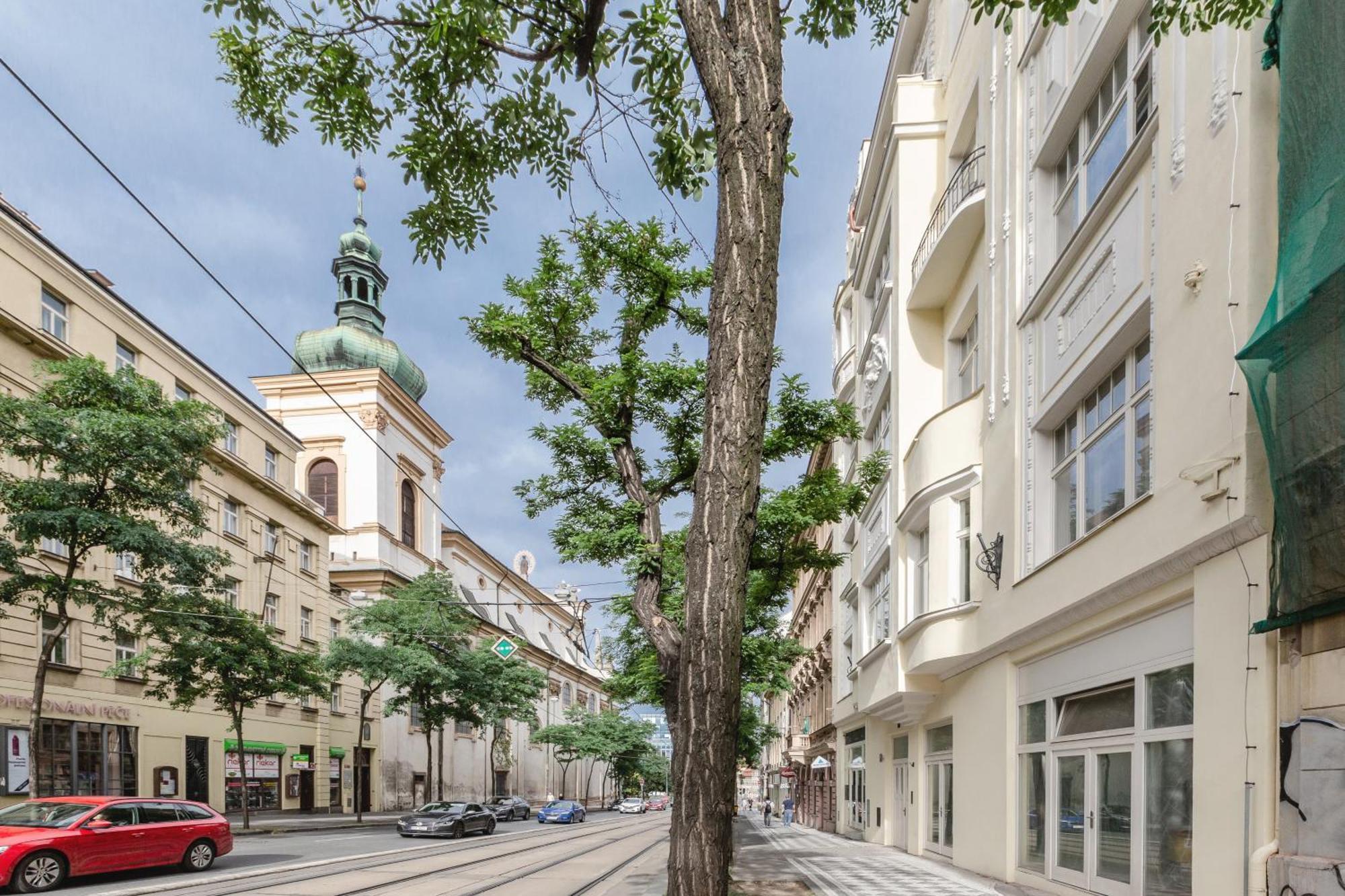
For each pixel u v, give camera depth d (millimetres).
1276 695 5895
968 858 13672
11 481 16922
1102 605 8945
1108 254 9047
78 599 17625
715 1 3271
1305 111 5488
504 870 15695
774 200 3119
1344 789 5090
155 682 26891
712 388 3055
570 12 4770
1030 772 11391
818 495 13719
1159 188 7766
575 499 12945
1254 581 6211
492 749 46625
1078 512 10086
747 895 11742
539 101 5457
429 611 35438
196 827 14367
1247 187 6395
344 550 45875
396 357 52594
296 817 33719
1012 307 11883
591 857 18875
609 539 10070
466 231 6086
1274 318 5648
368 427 47094
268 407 47938
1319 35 5375
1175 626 7656
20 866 11539
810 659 36094
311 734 37062
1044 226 11367
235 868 15008
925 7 18812
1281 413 5539
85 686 24203
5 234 21812
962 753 14125
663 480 12422
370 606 36250
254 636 23500
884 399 19188
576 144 5660
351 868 15406
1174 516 7199
